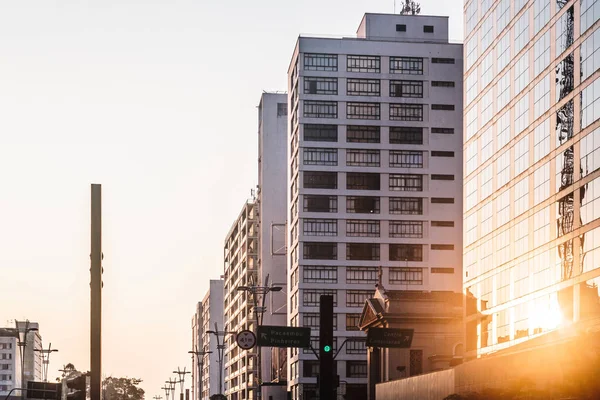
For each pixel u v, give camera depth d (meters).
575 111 60.81
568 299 60.59
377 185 122.69
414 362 96.25
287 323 136.62
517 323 70.75
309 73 123.75
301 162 122.75
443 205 122.44
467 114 87.56
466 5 89.00
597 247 56.53
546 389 44.53
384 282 120.69
